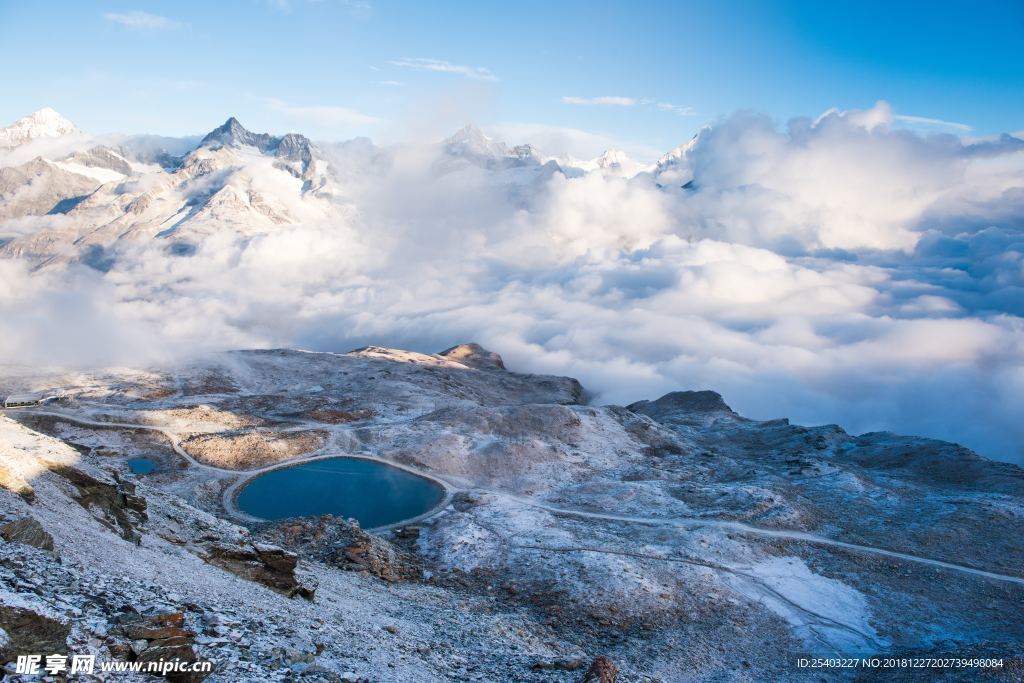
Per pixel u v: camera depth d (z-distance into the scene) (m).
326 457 129.50
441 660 46.19
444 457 128.12
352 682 31.31
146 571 37.34
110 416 144.62
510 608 75.56
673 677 62.09
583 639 69.25
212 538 54.31
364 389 190.25
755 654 68.00
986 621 74.19
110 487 50.28
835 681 63.09
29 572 27.64
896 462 134.00
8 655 20.80
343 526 85.25
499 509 104.00
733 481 122.12
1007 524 94.94
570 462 130.88
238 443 132.12
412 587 76.81
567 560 84.56
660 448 149.38
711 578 81.81
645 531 95.62
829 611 76.62
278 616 40.03
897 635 72.12
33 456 47.81
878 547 90.81
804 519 99.06
